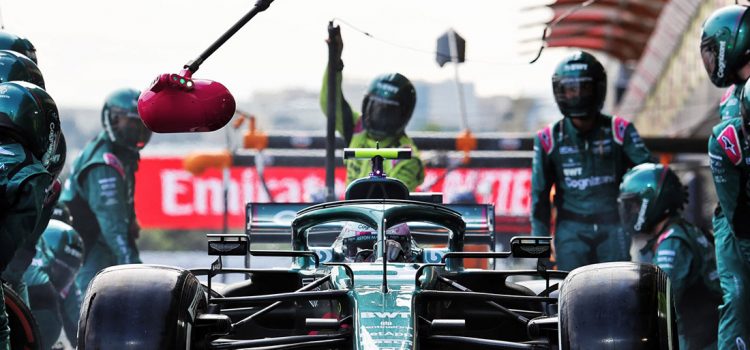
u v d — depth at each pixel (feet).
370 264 51.98
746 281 69.00
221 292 58.65
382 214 55.62
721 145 67.26
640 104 188.24
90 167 88.02
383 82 90.79
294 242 58.34
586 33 147.43
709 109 123.34
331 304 56.54
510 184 114.52
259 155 112.27
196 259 146.00
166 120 51.72
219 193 122.21
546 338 48.67
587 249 86.07
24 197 50.62
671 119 154.30
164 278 45.52
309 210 57.62
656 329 44.52
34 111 52.19
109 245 88.12
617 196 85.92
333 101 86.28
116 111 88.33
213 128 52.49
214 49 54.13
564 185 86.58
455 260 59.41
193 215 122.83
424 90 239.09
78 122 257.34
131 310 44.16
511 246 50.31
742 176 67.15
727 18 72.54
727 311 69.31
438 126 218.38
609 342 44.21
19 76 67.72
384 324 45.39
